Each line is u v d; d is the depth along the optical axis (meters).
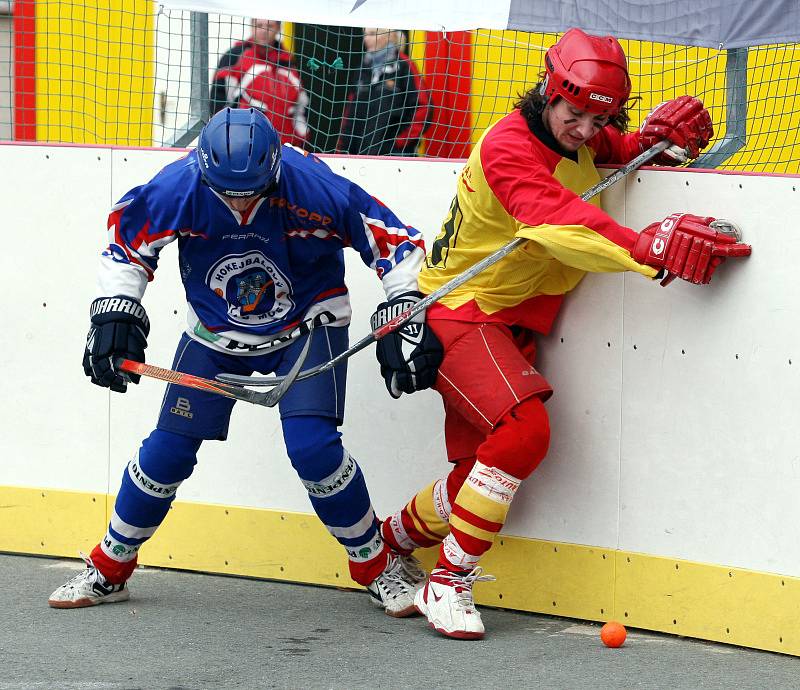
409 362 13.60
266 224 13.50
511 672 12.52
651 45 17.56
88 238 16.69
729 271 13.27
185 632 13.83
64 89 18.84
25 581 15.92
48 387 16.98
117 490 16.78
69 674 12.34
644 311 13.85
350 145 18.52
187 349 14.26
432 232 15.38
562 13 15.61
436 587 13.70
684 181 13.48
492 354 13.52
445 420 14.77
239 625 14.12
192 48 18.11
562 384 14.41
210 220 13.48
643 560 13.99
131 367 13.58
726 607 13.45
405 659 12.92
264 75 18.27
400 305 13.47
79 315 16.78
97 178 16.61
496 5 15.80
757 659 13.00
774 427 13.09
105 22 18.47
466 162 15.08
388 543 14.98
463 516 13.52
